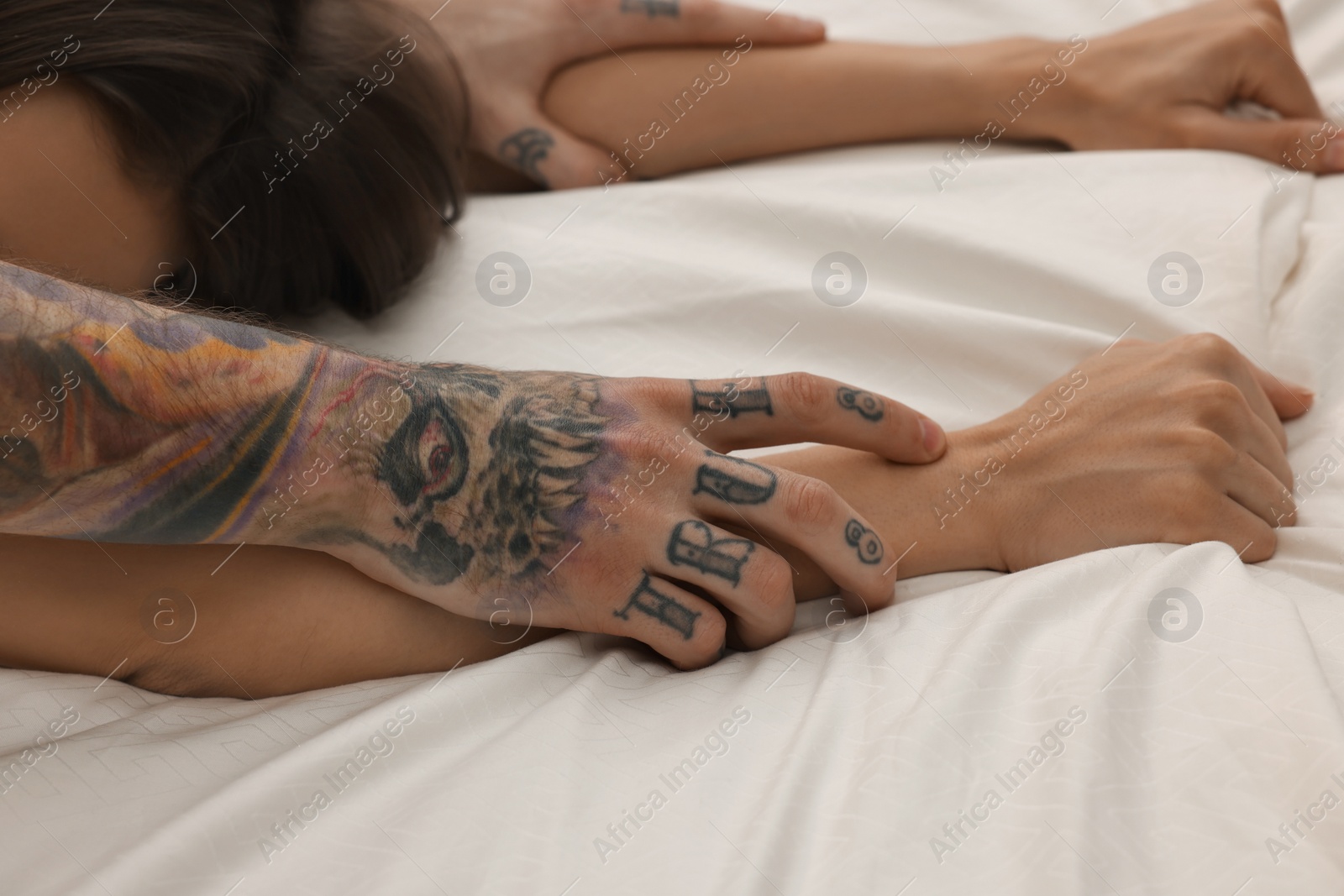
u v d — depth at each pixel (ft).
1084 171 3.22
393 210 3.07
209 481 2.54
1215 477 2.70
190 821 2.40
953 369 2.98
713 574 2.60
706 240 3.20
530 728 2.50
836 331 3.00
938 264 3.09
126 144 2.85
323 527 2.60
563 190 3.49
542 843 2.39
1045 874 2.31
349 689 2.63
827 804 2.40
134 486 2.51
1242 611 2.52
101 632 2.59
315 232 3.04
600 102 3.48
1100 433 2.76
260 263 3.03
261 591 2.62
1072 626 2.57
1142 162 3.22
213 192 2.95
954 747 2.42
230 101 2.92
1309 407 2.88
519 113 3.45
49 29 2.78
